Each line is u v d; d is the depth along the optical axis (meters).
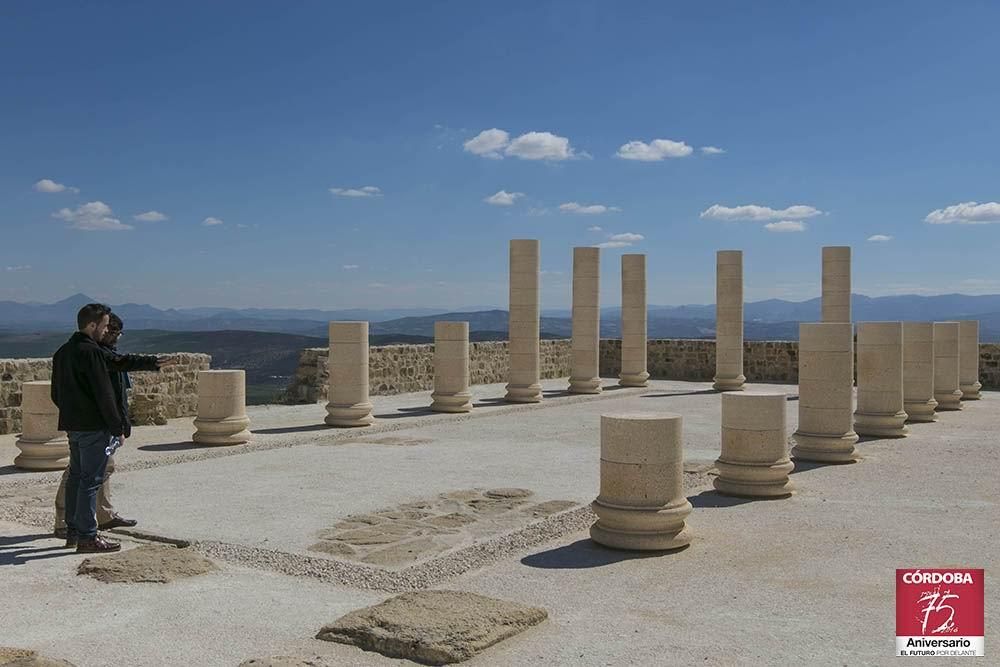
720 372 27.70
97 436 8.02
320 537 8.73
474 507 10.21
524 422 19.12
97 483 8.09
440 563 7.72
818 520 9.54
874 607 6.57
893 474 12.43
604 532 8.37
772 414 10.89
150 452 14.51
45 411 12.80
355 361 18.25
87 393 7.95
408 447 15.30
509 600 6.60
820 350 13.51
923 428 17.73
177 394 19.00
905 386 18.84
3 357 16.95
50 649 5.64
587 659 5.48
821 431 13.52
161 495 10.91
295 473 12.57
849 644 5.79
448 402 20.89
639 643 5.77
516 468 13.03
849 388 13.52
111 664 5.38
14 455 14.10
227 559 8.00
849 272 24.77
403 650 5.47
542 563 7.82
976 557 8.00
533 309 23.53
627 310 28.91
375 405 22.50
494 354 30.50
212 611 6.44
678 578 7.33
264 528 9.11
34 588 6.96
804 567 7.67
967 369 24.17
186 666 5.36
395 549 8.26
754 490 10.77
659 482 8.22
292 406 22.33
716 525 9.30
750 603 6.66
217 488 11.38
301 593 6.94
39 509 9.94
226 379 15.40
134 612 6.39
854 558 7.96
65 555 7.97
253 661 5.14
